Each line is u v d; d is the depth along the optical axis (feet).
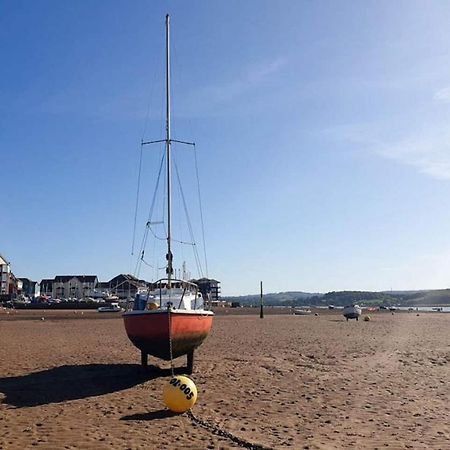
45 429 33.32
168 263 65.77
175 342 52.85
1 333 116.57
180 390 37.86
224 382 50.52
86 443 29.99
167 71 70.18
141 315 53.36
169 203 67.46
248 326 148.97
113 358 69.72
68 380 52.60
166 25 70.74
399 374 55.93
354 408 39.70
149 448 28.96
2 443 30.01
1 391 46.80
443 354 74.23
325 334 115.34
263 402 41.75
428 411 38.65
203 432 32.42
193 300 63.31
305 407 40.04
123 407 39.99
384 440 30.78
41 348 82.64
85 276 561.43
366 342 94.17
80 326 144.46
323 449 28.78
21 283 533.96
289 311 340.39
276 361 65.16
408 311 392.47
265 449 28.81
